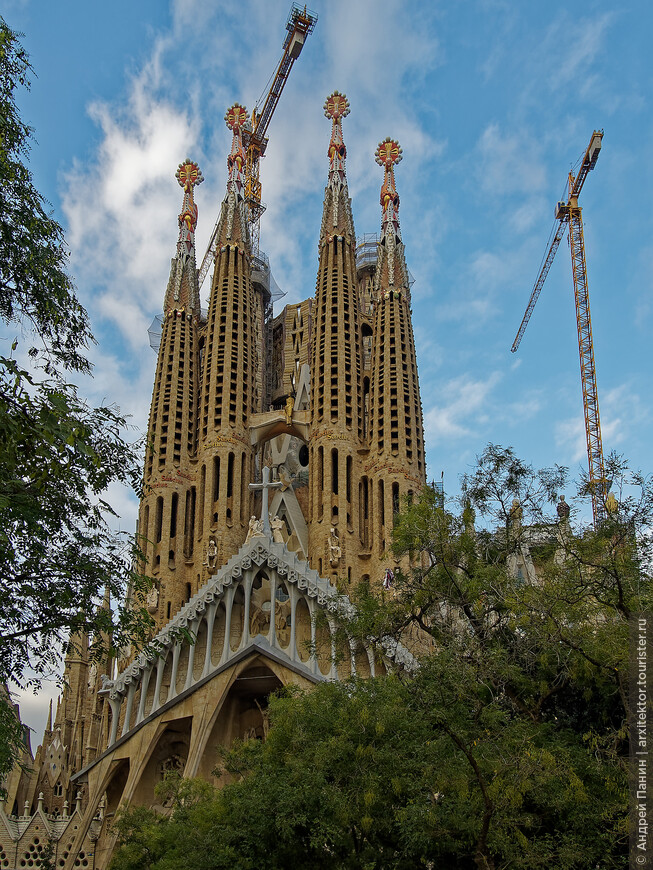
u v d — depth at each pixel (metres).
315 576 63.56
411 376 86.81
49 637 23.80
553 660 32.91
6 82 24.02
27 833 74.06
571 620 31.89
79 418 24.25
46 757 94.38
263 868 33.12
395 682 35.50
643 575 30.72
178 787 47.28
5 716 22.56
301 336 102.38
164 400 89.12
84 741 94.12
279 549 63.44
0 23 23.97
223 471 84.06
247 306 95.12
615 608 30.89
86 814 62.72
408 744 31.38
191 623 64.81
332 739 32.78
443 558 34.03
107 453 24.80
